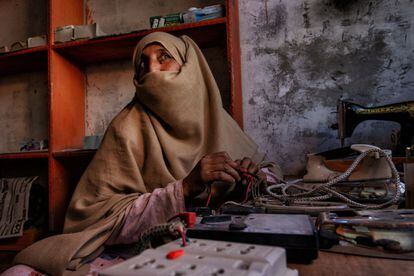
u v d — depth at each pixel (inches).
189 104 49.4
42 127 97.9
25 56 85.6
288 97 71.9
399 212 23.2
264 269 11.7
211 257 13.1
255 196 38.9
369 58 67.0
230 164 36.3
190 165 49.3
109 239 36.0
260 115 73.6
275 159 72.1
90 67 92.0
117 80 90.0
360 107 51.7
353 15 68.3
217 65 80.8
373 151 31.0
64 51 82.0
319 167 40.8
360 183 34.7
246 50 75.2
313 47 70.6
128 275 11.6
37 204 86.3
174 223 17.5
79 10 91.4
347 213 23.9
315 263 17.2
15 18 102.4
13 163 101.3
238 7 75.9
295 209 28.2
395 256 17.7
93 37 76.8
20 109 100.3
